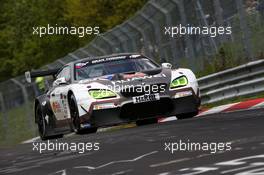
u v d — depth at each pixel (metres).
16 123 51.59
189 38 36.53
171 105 24.44
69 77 26.70
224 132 17.52
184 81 24.77
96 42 41.50
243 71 30.45
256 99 27.83
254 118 20.27
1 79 118.31
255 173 10.51
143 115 24.42
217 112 27.08
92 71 26.22
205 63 36.47
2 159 22.09
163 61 26.41
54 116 28.48
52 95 28.48
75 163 15.99
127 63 26.31
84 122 24.83
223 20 34.41
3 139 52.50
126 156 15.73
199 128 19.95
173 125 22.94
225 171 11.23
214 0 34.03
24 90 48.94
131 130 24.31
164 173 12.09
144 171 12.73
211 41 35.62
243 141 14.92
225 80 31.72
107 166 14.33
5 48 116.56
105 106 24.30
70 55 44.22
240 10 31.59
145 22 38.16
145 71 25.14
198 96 25.08
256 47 33.06
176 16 36.84
